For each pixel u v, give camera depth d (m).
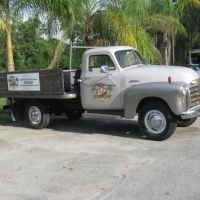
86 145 10.05
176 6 23.19
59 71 11.52
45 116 12.37
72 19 14.58
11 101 13.25
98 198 6.58
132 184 7.11
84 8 15.85
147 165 8.14
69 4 14.28
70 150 9.62
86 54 11.38
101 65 11.12
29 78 12.22
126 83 10.72
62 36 16.42
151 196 6.54
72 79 11.77
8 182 7.52
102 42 16.67
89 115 11.38
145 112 10.34
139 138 10.59
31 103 12.55
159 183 7.09
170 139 10.29
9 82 12.75
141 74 10.55
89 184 7.22
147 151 9.21
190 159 8.41
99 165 8.29
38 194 6.86
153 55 17.59
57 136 11.29
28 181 7.53
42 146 10.13
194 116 10.04
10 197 6.77
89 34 16.75
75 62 17.30
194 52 26.16
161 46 25.09
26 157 9.15
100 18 16.34
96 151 9.42
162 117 10.13
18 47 26.59
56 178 7.62
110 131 11.65
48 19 14.74
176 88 9.90
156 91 10.07
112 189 6.93
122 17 16.22
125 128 11.95
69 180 7.48
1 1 14.61
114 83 10.89
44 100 12.35
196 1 23.11
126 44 16.09
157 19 20.80
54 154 9.31
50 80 11.74
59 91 11.59
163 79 10.36
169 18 21.45
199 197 6.44
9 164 8.66
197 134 10.73
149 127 10.34
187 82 10.20
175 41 27.94
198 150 9.10
